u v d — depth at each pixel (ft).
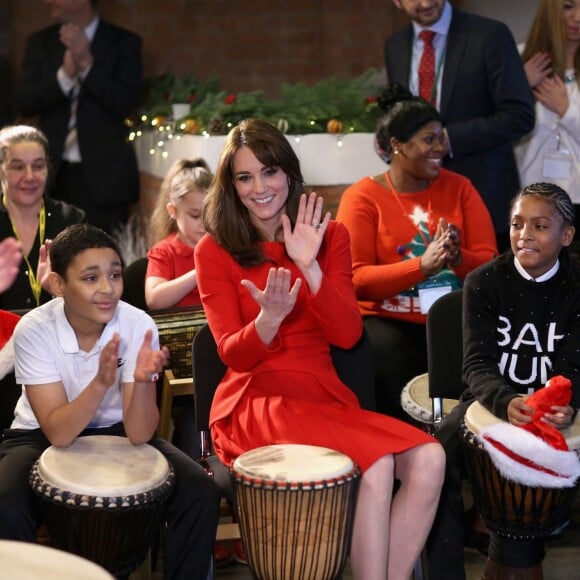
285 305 9.60
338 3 27.84
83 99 21.70
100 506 8.81
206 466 10.40
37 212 13.38
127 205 22.65
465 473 10.44
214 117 18.08
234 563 11.96
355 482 9.16
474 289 10.58
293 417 9.98
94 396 9.34
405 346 13.06
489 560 10.44
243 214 10.64
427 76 16.26
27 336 9.88
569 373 10.28
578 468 9.46
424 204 13.58
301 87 18.90
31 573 6.65
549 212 10.18
